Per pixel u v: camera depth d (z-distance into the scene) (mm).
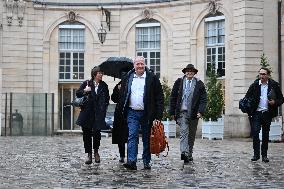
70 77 36125
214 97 27656
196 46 32750
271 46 28812
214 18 31594
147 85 12094
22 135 31578
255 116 14320
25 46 35438
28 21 35531
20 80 35312
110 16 35656
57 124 35906
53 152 17609
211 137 27328
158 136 12594
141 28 35219
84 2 35875
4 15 35000
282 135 27094
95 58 35906
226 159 14945
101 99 13391
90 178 10594
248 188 9227
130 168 12148
